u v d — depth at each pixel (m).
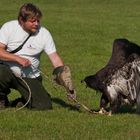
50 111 12.11
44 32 12.20
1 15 39.81
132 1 50.78
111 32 30.81
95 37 28.72
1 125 10.81
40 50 12.18
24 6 11.99
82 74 18.31
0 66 12.22
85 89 15.20
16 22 12.18
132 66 11.36
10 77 12.31
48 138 9.89
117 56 11.52
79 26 33.38
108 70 11.52
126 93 11.41
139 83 11.36
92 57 22.38
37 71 12.51
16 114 11.73
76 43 26.53
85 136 10.05
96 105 13.23
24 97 12.45
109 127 10.72
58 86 13.99
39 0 50.41
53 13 41.38
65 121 11.17
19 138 9.89
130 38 28.92
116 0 50.94
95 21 36.31
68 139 9.84
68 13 41.62
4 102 12.58
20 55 12.15
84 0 50.84
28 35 12.10
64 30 31.47
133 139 9.95
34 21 11.92
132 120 11.31
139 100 11.43
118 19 37.78
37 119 11.30
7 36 12.10
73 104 12.94
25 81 12.39
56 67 11.99
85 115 11.72
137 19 37.91
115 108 11.62
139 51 11.51
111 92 11.42
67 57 22.31
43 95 12.45
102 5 48.09
